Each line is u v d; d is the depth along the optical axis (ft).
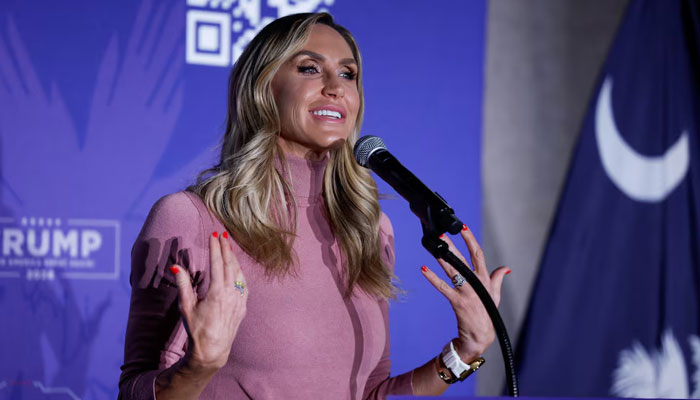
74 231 13.37
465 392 15.71
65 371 13.23
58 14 13.44
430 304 15.26
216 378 7.00
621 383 16.69
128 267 13.66
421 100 15.70
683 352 17.07
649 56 17.37
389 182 6.80
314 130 7.52
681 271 17.19
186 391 5.97
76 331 13.32
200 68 14.26
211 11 14.37
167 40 14.08
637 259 16.99
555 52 16.79
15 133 13.12
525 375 16.15
